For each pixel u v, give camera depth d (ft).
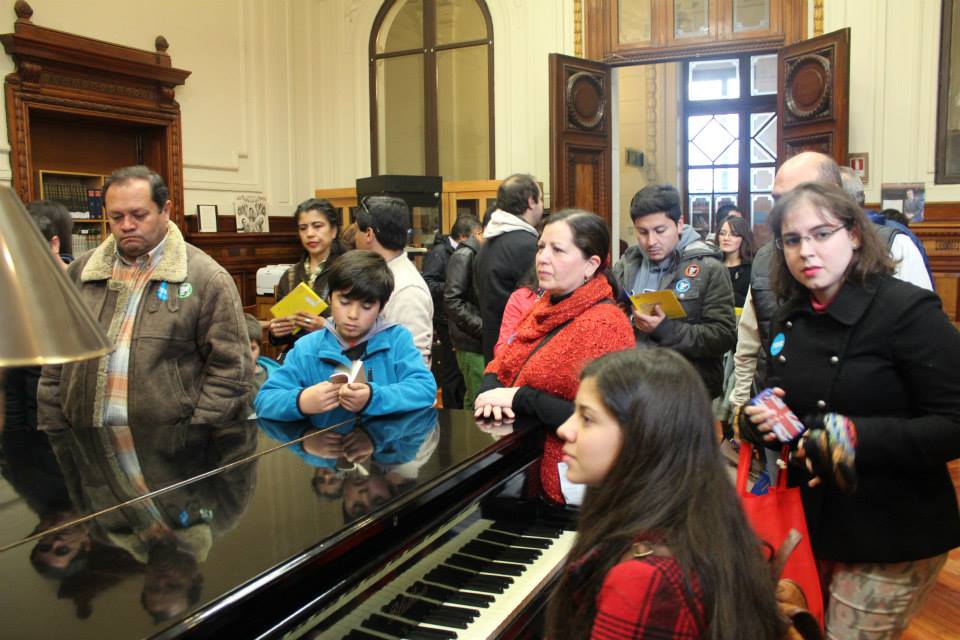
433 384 7.27
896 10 22.27
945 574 11.39
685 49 24.57
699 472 3.59
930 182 22.20
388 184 21.48
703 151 36.78
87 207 22.66
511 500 5.67
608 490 3.68
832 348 5.73
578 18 26.09
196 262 8.38
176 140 24.26
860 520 5.60
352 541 4.03
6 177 20.01
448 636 4.37
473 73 28.22
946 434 5.16
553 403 6.38
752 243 16.33
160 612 3.16
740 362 8.52
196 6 25.22
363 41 29.60
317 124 30.07
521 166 27.48
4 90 19.80
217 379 8.21
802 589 5.04
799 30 23.24
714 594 3.36
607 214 25.93
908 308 5.43
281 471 5.12
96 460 5.56
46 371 8.57
